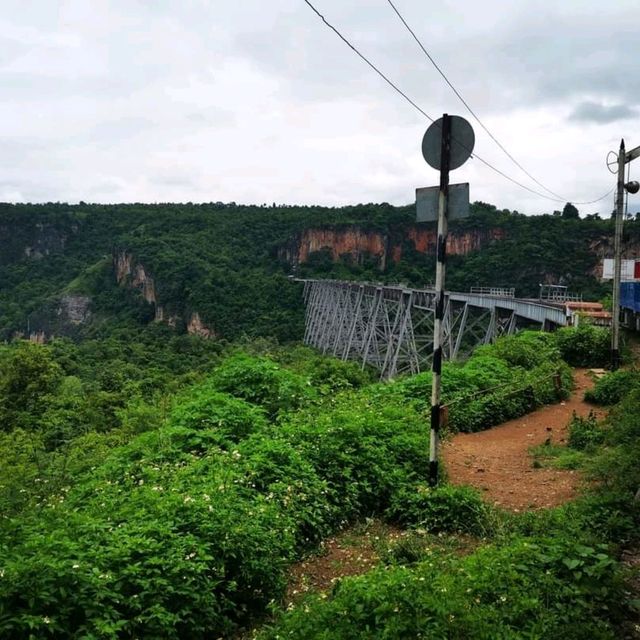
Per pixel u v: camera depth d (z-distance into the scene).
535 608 3.15
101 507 4.38
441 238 5.65
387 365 44.94
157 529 3.80
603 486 5.59
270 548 4.18
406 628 2.95
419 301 51.69
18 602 2.97
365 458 6.17
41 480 7.71
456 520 5.27
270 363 9.12
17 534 3.69
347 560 4.78
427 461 6.47
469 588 3.37
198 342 67.25
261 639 3.31
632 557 4.03
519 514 5.34
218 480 4.76
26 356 32.59
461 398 10.04
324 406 8.40
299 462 5.67
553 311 26.06
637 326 20.31
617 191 13.16
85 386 35.34
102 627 2.95
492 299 35.19
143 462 5.74
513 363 14.15
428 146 5.59
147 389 30.44
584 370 15.24
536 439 8.94
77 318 104.19
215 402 7.31
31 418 25.38
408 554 4.66
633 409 8.02
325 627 3.09
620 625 3.15
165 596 3.37
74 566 3.17
